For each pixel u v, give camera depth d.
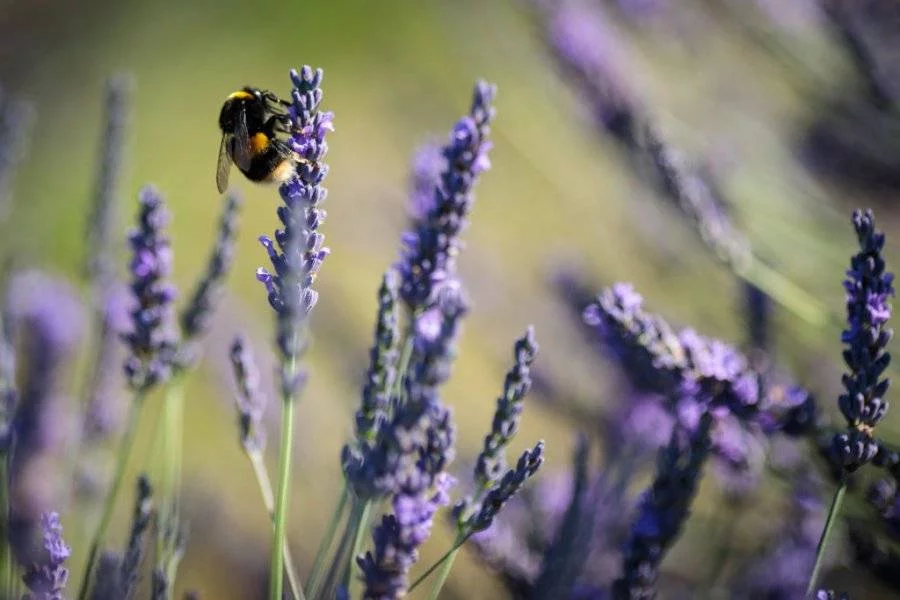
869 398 0.42
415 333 0.43
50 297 0.61
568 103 0.69
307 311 0.41
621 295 0.46
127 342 0.47
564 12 0.61
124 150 0.60
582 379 0.65
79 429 0.56
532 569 0.51
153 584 0.45
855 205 0.64
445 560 0.42
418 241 0.43
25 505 0.56
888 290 0.42
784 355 0.59
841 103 0.63
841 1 0.61
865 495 0.46
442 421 0.40
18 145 0.67
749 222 0.60
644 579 0.46
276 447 0.68
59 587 0.43
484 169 0.43
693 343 0.46
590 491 0.57
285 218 0.41
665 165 0.57
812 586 0.42
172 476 0.49
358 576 0.40
